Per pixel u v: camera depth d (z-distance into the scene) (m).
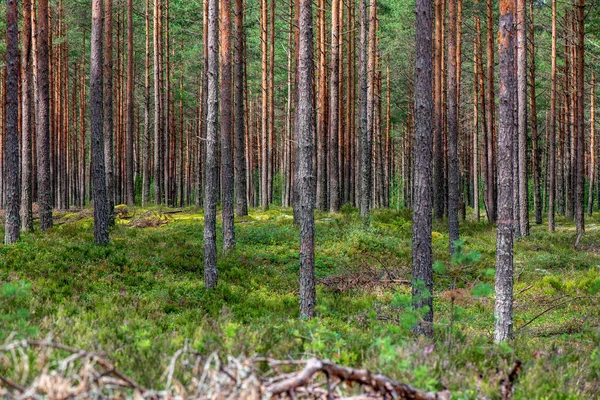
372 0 29.14
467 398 4.43
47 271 13.29
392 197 63.81
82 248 16.08
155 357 5.21
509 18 10.02
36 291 10.88
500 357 6.31
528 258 21.52
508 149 10.04
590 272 17.69
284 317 11.06
